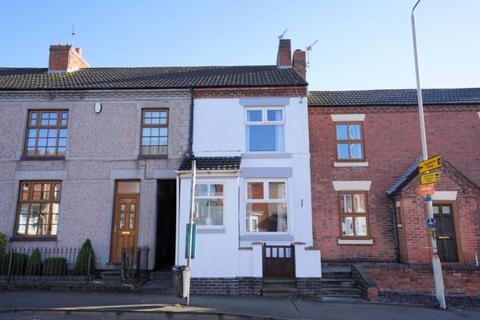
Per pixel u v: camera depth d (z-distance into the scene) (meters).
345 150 14.48
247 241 12.13
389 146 14.30
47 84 13.76
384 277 11.42
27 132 13.29
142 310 8.08
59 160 12.96
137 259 11.38
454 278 11.38
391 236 13.54
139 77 15.02
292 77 14.38
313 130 14.46
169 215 14.27
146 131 13.38
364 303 9.91
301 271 10.78
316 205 13.87
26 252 12.30
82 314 8.00
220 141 13.00
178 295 8.78
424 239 12.51
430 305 9.86
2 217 12.53
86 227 12.52
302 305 9.38
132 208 12.89
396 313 8.82
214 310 8.30
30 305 8.47
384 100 14.82
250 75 15.11
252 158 12.82
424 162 10.16
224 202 11.42
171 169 12.84
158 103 13.41
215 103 13.31
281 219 12.48
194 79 14.48
